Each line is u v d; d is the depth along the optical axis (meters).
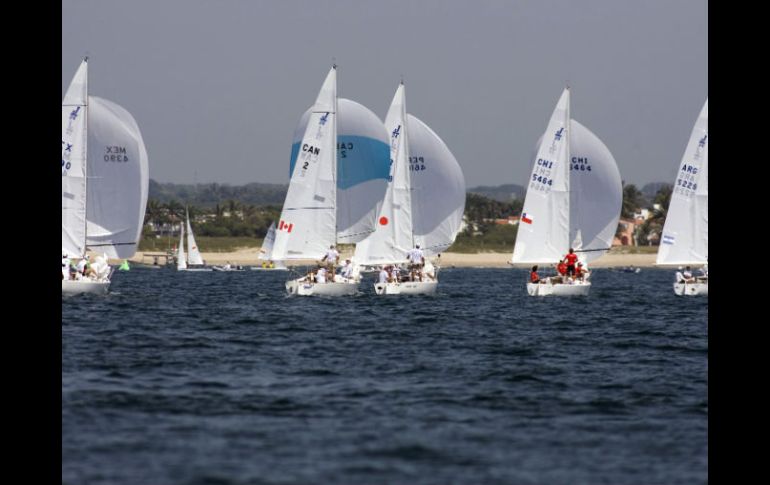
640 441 64.31
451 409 72.69
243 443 62.47
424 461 59.28
